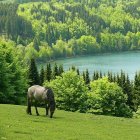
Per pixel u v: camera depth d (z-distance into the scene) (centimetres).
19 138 3272
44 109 5775
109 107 10138
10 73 9219
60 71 14325
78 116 5291
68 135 3581
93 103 10125
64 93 9825
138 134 4047
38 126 3884
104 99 10131
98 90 10162
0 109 5153
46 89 4538
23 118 4322
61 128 3906
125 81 13812
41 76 13750
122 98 10306
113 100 10162
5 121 3988
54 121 4316
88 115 5666
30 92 4650
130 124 4806
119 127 4434
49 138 3375
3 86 9012
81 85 10000
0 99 9012
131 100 13200
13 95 9162
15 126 3759
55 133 3609
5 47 9825
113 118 5559
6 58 9481
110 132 3997
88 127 4184
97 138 3591
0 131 3444
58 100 9888
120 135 3875
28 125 3881
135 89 13012
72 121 4534
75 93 9819
